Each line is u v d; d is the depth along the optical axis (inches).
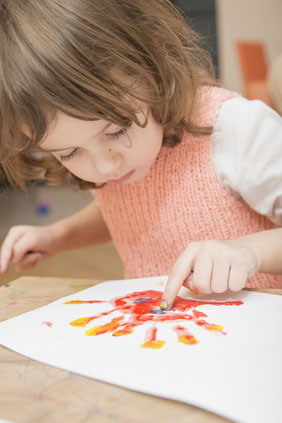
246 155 25.7
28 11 20.1
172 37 24.2
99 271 74.3
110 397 12.8
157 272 31.1
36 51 19.5
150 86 22.1
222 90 29.3
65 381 13.8
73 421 11.7
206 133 27.2
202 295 20.9
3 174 31.1
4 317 19.9
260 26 166.4
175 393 12.5
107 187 31.6
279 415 11.4
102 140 20.7
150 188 29.6
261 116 26.0
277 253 22.6
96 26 20.3
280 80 87.8
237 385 12.8
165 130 26.9
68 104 19.2
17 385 13.7
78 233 36.6
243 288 21.5
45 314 19.5
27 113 20.1
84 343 16.3
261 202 26.2
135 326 17.6
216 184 27.9
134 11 22.5
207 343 15.7
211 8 159.6
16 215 120.3
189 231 28.9
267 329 16.6
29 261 31.8
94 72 19.9
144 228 30.7
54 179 32.0
